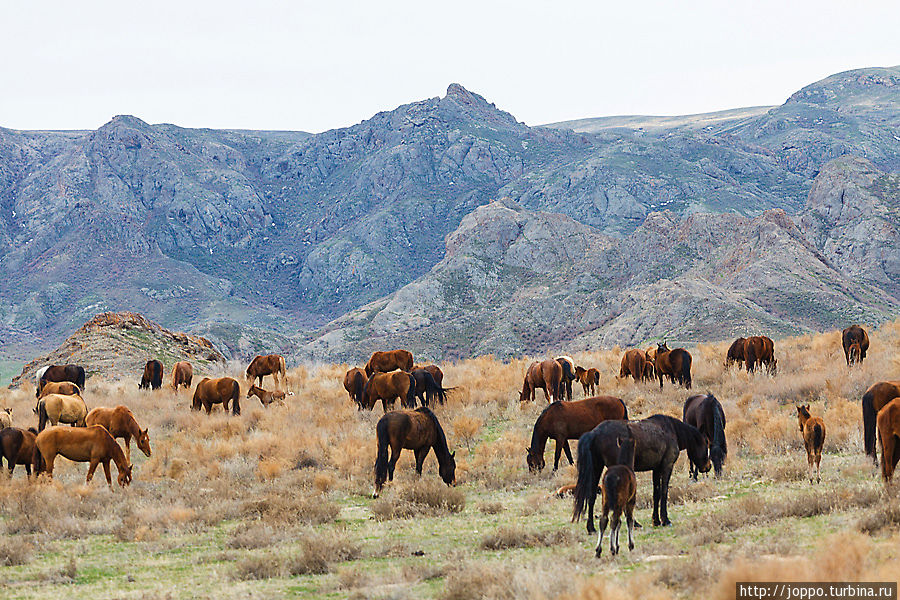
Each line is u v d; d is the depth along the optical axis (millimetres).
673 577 8914
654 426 11906
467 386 29375
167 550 12828
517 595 8508
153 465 19266
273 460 19203
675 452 12070
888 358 27766
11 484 16828
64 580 11039
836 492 12594
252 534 13078
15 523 14555
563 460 18062
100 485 17625
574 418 16281
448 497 14883
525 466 17984
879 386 14719
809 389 24594
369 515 14828
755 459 17328
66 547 13297
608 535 11656
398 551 11727
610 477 10234
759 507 12211
